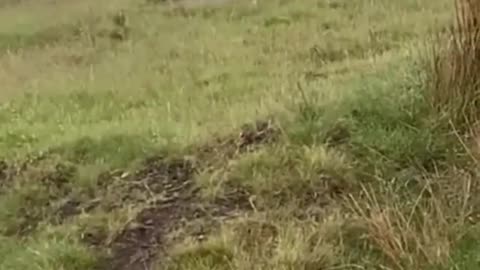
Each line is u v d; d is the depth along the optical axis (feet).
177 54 37.96
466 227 14.84
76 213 18.83
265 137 19.43
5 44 46.85
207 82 30.78
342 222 15.65
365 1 41.88
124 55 39.83
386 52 29.17
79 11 52.19
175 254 16.02
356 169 17.22
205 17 46.42
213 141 20.03
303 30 38.01
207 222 16.92
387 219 14.90
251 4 46.03
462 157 16.65
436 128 17.69
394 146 17.40
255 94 26.27
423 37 27.50
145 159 20.13
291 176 17.47
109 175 19.94
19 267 16.93
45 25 49.70
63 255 16.80
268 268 14.83
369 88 20.12
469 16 17.62
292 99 20.83
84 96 30.89
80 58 41.11
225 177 18.01
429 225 14.78
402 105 18.51
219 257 15.58
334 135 18.58
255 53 34.76
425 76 18.99
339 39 34.42
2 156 22.24
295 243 15.26
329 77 26.22
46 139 23.45
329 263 14.85
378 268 14.57
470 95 17.65
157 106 27.55
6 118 28.55
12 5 58.70
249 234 15.98
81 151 21.62
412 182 16.57
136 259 16.48
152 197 18.38
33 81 35.45
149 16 48.37
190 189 18.29
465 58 17.75
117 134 22.29
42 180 20.47
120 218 17.70
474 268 13.79
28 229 18.75
